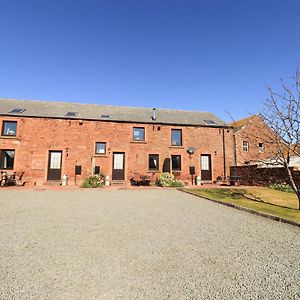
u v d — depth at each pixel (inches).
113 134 697.6
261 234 204.7
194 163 725.3
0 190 515.5
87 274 130.5
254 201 362.6
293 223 235.0
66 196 428.8
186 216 270.7
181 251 164.4
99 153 687.7
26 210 296.5
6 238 187.8
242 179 667.4
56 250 163.9
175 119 773.9
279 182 530.6
